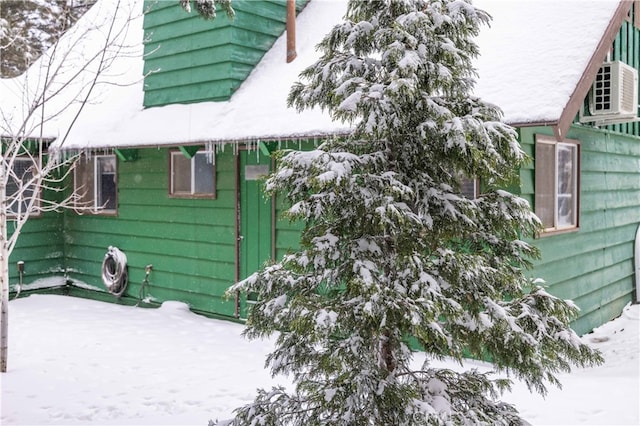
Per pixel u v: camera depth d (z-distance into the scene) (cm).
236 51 931
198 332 871
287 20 930
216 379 652
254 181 905
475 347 330
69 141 1052
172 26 996
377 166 333
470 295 328
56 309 1038
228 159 936
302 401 346
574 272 793
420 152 338
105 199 1144
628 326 874
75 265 1193
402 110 324
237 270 926
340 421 311
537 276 699
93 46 1233
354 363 315
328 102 354
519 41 707
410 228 318
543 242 714
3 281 680
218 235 954
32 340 825
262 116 827
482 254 348
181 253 1009
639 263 1016
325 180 299
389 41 328
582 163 821
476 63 697
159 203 1040
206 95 953
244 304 923
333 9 1013
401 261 322
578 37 670
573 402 550
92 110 1131
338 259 335
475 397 344
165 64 1011
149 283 1062
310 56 913
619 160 955
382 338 341
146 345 800
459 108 339
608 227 911
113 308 1051
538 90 612
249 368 693
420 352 714
